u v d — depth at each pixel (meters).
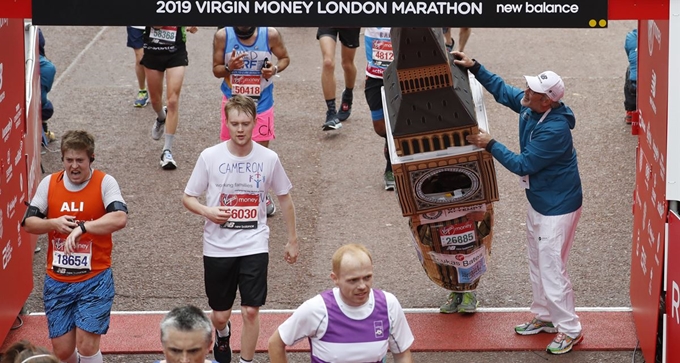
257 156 6.41
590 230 9.07
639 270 6.96
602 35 15.17
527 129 6.73
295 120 12.08
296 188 10.19
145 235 9.16
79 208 6.11
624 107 12.02
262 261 6.42
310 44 15.16
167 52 10.52
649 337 6.36
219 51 9.20
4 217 6.85
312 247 8.90
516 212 9.50
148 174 10.53
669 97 5.39
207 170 6.39
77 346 6.12
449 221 7.04
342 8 5.09
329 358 4.86
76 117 12.20
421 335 7.21
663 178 5.92
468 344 7.07
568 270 8.30
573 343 6.95
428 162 6.69
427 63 6.45
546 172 6.73
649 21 6.57
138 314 7.62
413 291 8.02
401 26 5.09
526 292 7.94
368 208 9.70
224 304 6.55
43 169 10.70
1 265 6.72
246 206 6.41
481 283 8.11
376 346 4.86
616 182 10.10
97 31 15.99
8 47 7.14
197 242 9.04
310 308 4.84
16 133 7.39
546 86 6.45
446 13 5.07
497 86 7.10
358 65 14.06
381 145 11.30
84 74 13.84
